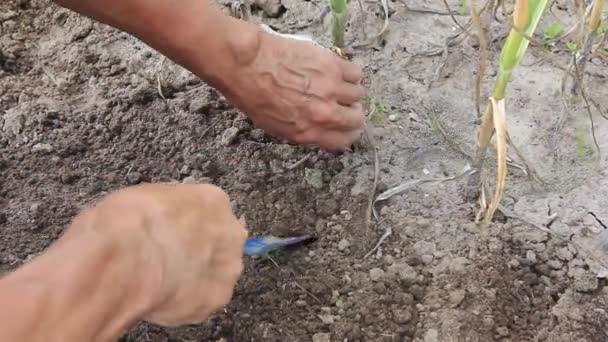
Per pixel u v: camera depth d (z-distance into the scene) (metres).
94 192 1.26
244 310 1.11
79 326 0.59
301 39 1.29
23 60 1.49
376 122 1.31
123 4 0.98
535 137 1.28
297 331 1.09
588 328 1.07
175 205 0.74
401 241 1.17
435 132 1.29
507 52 0.97
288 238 1.17
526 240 1.16
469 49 1.39
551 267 1.14
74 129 1.36
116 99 1.39
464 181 1.22
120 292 0.63
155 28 1.01
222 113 1.34
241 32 1.05
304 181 1.25
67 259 0.62
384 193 1.20
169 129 1.33
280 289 1.13
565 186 1.22
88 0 0.98
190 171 1.27
